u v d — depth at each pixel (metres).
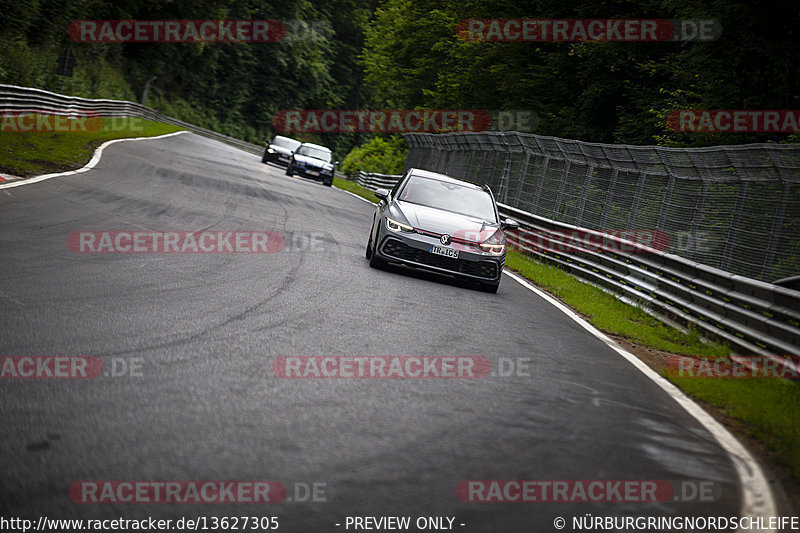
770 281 21.20
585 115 59.38
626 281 26.95
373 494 7.26
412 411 10.02
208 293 15.45
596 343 17.55
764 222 21.81
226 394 9.59
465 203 24.92
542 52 66.88
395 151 101.31
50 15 85.56
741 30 41.34
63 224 20.16
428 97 94.56
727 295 19.75
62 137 47.50
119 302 13.36
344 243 28.36
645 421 11.21
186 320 12.95
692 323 21.28
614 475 8.67
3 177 26.23
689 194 26.70
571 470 8.64
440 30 89.88
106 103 82.62
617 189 33.62
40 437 7.50
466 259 22.58
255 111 172.88
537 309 21.55
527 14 70.81
